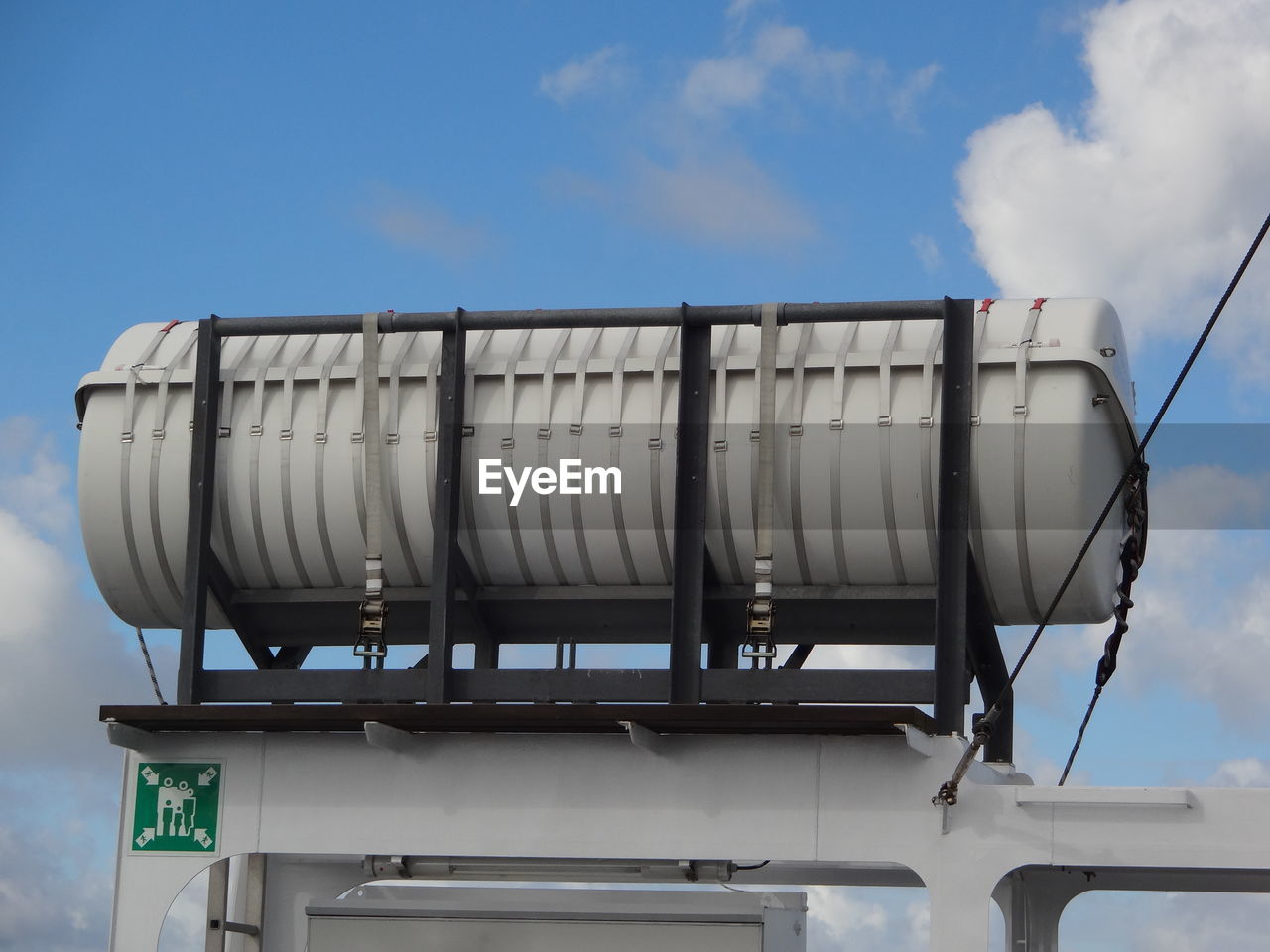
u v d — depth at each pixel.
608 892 12.30
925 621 12.52
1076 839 11.16
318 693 12.34
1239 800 11.01
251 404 12.80
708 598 12.44
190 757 12.38
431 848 11.96
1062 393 11.72
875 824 11.42
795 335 12.24
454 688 12.19
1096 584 12.04
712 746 11.72
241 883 13.91
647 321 12.05
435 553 12.24
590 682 12.07
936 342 11.97
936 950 11.21
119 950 12.21
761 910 11.83
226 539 12.80
